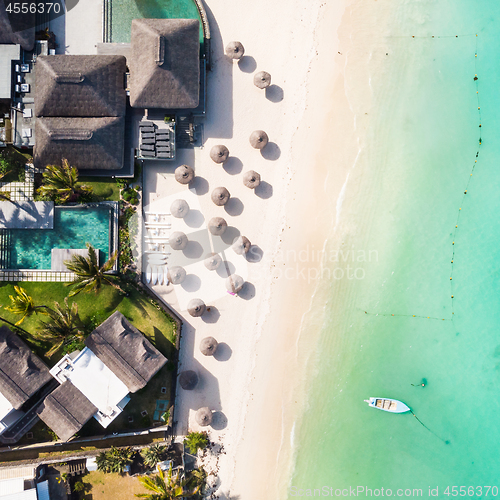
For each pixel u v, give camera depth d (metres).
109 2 27.12
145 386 26.55
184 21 25.56
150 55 24.97
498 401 28.72
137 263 26.83
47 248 26.42
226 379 27.72
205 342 26.52
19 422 25.69
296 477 28.11
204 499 27.36
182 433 27.25
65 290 26.36
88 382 24.39
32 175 26.39
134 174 26.81
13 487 24.73
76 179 24.59
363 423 28.39
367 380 28.50
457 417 28.62
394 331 28.69
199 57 26.92
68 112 25.42
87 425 26.19
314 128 28.44
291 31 28.31
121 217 26.78
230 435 27.73
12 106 25.92
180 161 27.58
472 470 28.53
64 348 25.95
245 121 28.05
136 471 26.41
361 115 28.67
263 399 28.02
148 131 26.09
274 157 28.22
